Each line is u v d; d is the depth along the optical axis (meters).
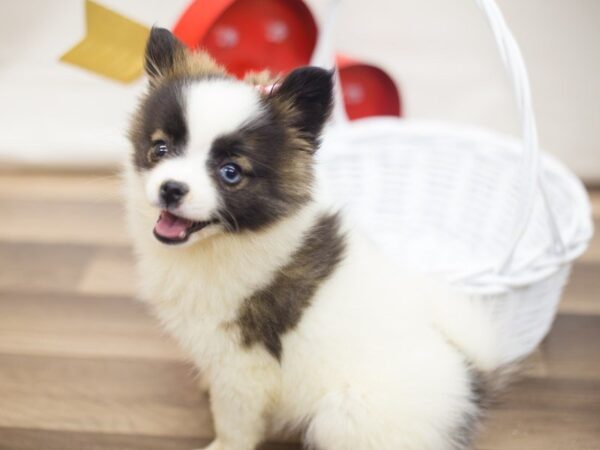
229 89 0.58
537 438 0.68
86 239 0.88
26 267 0.83
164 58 0.61
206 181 0.56
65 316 0.78
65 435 0.67
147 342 0.75
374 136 0.86
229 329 0.60
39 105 1.00
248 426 0.63
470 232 0.84
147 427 0.68
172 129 0.57
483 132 0.86
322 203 0.63
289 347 0.60
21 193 0.95
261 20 0.80
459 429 0.61
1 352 0.74
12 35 0.98
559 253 0.69
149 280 0.62
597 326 0.78
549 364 0.74
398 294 0.62
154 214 0.60
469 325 0.62
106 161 0.99
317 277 0.60
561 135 1.00
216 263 0.59
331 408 0.60
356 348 0.60
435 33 1.03
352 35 1.03
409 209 0.87
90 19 0.67
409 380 0.59
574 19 0.98
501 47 0.65
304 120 0.59
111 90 0.98
